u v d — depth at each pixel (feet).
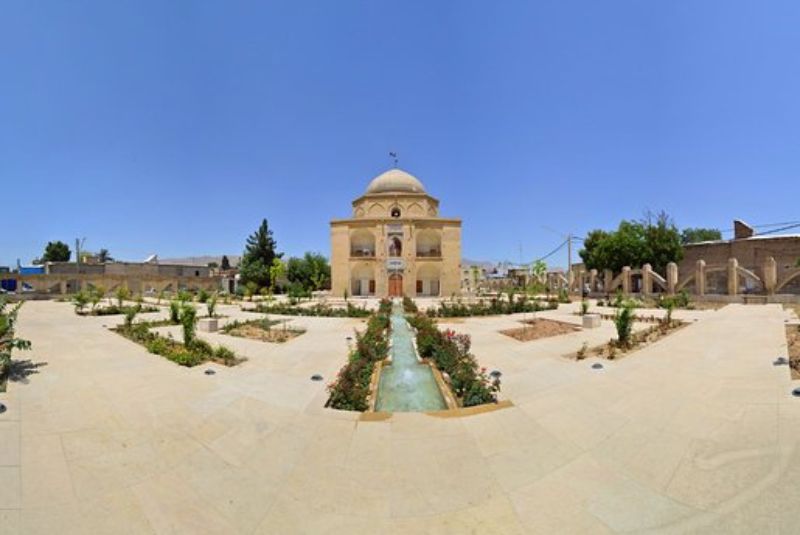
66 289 128.16
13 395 19.44
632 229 107.45
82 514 10.47
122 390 20.33
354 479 12.17
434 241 138.51
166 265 159.94
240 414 17.21
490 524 10.04
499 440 14.56
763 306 60.29
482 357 28.58
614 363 25.11
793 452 12.49
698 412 16.14
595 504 10.69
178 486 11.81
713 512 10.12
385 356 29.84
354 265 132.36
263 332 42.57
